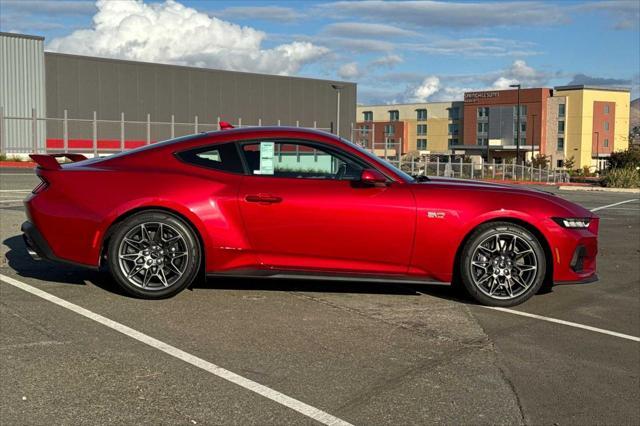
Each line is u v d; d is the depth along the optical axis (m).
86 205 5.39
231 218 5.42
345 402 3.69
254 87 53.00
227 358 4.26
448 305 5.73
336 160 5.63
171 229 5.39
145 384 3.80
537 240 5.66
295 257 5.50
